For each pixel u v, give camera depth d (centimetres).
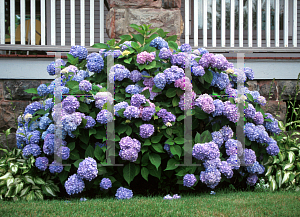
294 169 341
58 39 705
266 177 340
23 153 304
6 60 445
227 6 738
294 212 227
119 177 312
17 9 730
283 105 480
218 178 288
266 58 475
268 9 495
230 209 234
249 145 334
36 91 344
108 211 229
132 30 439
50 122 312
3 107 446
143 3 440
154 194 315
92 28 474
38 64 451
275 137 357
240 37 490
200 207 241
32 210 234
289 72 480
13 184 292
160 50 325
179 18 446
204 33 481
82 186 278
